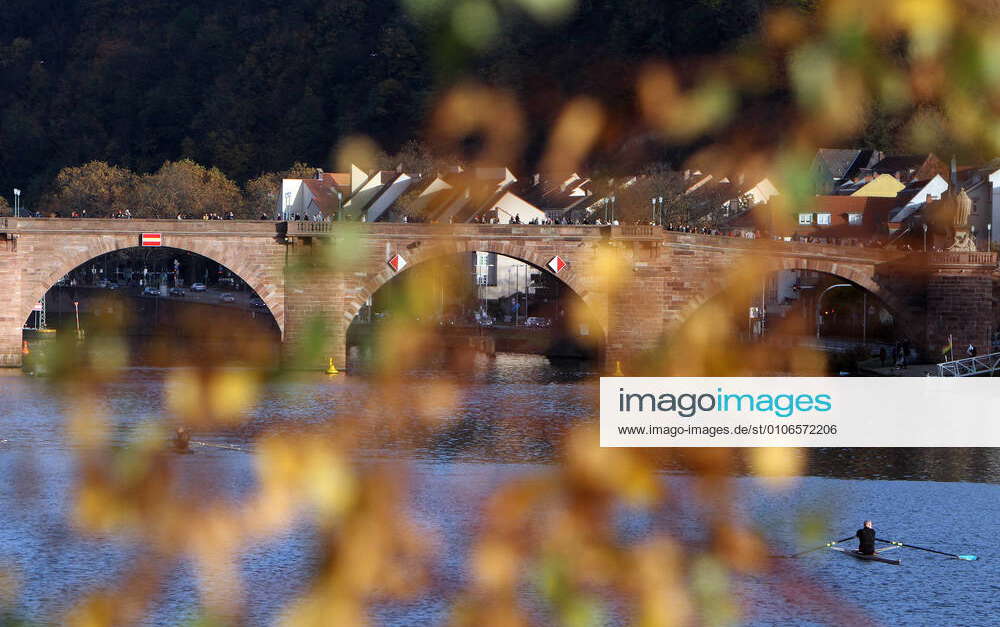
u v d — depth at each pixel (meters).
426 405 12.00
